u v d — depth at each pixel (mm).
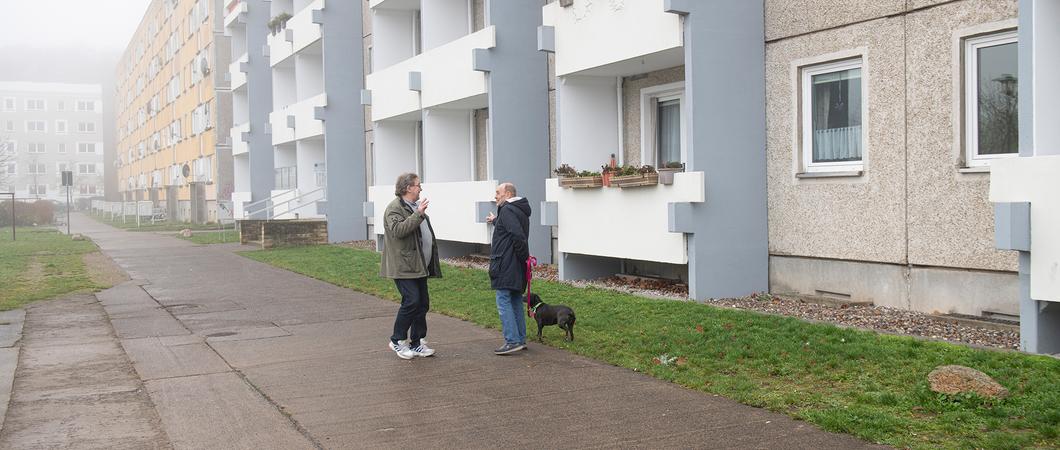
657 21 11805
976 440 5250
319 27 26906
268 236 25594
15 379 8039
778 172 11523
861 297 10469
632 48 12352
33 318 12141
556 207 14211
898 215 9938
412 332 8719
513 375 7715
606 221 12953
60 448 5879
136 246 29078
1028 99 7551
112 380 7965
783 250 11508
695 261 11305
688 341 8570
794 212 11320
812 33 10961
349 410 6707
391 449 5711
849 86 10672
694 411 6301
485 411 6547
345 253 21844
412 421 6340
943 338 8414
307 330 10625
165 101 66375
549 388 7176
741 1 11477
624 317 10188
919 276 9758
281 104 33469
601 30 13070
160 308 13070
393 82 21797
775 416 6070
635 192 12281
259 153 36875
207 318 11883
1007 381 6379
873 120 10188
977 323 8914
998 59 8992
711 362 7680
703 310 10219
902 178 9875
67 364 8734
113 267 20734
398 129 23609
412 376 7820
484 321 10539
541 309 8984
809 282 11156
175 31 60344
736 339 8469
